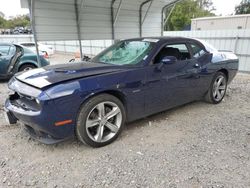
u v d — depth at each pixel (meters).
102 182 2.21
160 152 2.73
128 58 3.44
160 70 3.33
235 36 9.54
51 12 5.97
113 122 3.01
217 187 2.11
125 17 7.91
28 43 16.12
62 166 2.48
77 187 2.15
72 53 20.42
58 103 2.44
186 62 3.75
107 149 2.82
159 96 3.40
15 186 2.16
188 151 2.75
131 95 3.04
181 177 2.26
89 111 2.68
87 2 6.69
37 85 2.53
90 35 7.06
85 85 2.61
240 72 9.59
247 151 2.74
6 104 2.97
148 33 8.90
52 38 6.14
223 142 2.97
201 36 10.83
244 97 5.20
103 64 3.36
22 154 2.72
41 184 2.19
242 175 2.29
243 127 3.46
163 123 3.61
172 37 3.82
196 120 3.74
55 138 2.60
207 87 4.30
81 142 2.99
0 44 6.95
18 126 3.52
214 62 4.26
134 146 2.88
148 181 2.21
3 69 6.89
